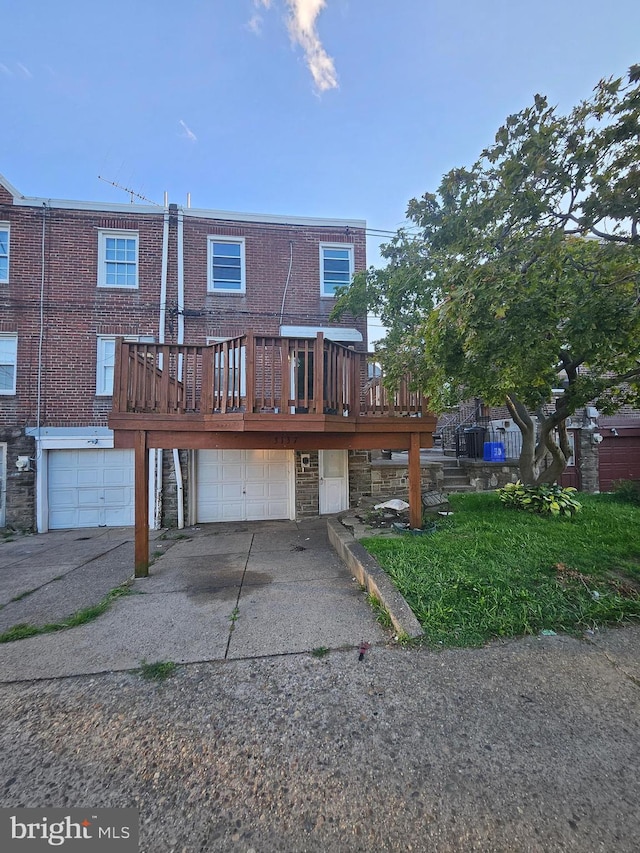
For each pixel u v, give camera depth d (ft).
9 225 29.81
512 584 12.43
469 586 12.36
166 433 17.28
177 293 31.12
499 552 15.08
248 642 10.50
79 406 30.04
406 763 6.38
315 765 6.40
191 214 31.71
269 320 32.09
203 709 7.87
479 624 10.58
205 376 17.53
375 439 18.81
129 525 30.78
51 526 29.86
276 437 17.89
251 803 5.75
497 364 12.09
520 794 5.75
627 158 11.72
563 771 6.12
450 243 16.17
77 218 30.60
